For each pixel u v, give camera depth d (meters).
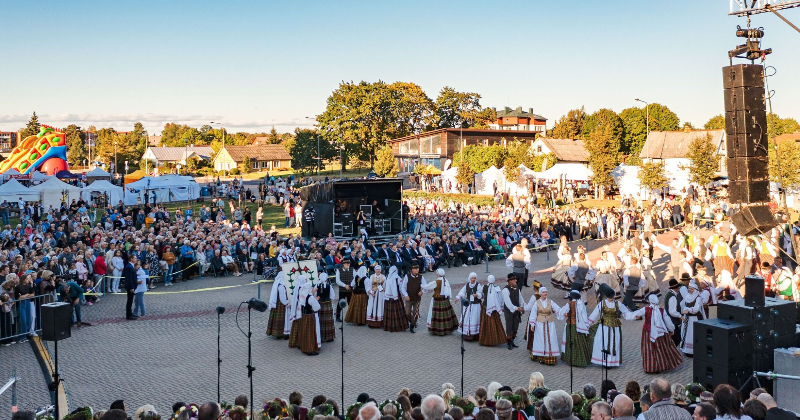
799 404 9.73
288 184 62.50
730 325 9.97
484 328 15.81
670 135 69.81
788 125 122.06
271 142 154.62
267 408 8.36
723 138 66.31
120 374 13.55
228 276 26.12
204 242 26.14
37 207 39.94
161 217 39.66
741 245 21.42
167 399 12.11
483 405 8.60
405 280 17.41
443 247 27.83
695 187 52.09
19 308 15.76
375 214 34.53
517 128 129.50
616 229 37.31
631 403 6.91
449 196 56.56
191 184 51.88
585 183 60.25
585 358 14.06
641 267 19.09
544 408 7.26
